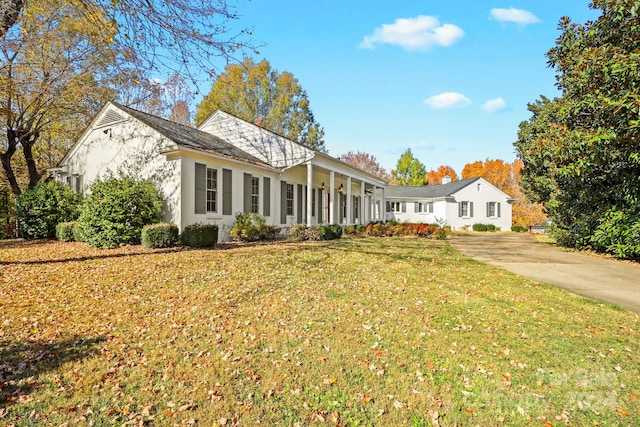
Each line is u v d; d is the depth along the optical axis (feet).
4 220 47.34
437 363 11.44
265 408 9.01
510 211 103.14
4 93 42.24
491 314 16.15
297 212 57.41
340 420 8.60
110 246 33.86
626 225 29.81
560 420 8.77
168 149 36.83
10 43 33.30
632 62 21.95
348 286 20.70
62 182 47.32
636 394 9.85
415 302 17.85
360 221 84.53
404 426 8.43
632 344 12.98
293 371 10.80
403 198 101.65
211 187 40.22
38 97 46.16
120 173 38.86
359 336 13.42
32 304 16.46
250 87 106.11
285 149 50.85
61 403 9.02
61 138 65.21
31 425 8.20
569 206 39.70
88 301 17.02
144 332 13.52
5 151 58.18
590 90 27.35
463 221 98.37
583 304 17.83
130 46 21.08
